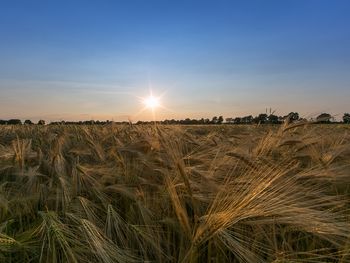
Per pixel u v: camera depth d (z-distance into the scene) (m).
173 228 3.80
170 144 5.09
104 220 4.05
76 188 4.54
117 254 3.26
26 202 4.40
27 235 3.45
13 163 6.11
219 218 2.92
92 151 7.53
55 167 5.59
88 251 3.21
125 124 12.19
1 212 3.97
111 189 4.62
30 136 12.09
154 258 3.70
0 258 3.21
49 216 3.20
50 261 3.06
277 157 5.07
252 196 3.02
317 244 3.43
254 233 3.34
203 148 5.63
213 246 3.32
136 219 4.17
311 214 3.02
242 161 3.85
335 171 4.33
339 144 6.21
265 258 3.27
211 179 3.99
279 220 2.97
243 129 10.34
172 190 3.63
